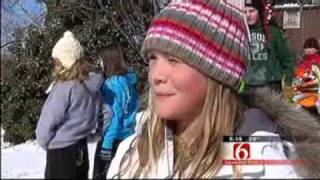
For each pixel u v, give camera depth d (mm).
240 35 1695
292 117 1860
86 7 9625
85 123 3457
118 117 4223
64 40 3590
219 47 1630
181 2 1683
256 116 1703
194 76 1620
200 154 1554
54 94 3449
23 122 7414
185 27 1604
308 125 1890
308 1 12953
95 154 3713
